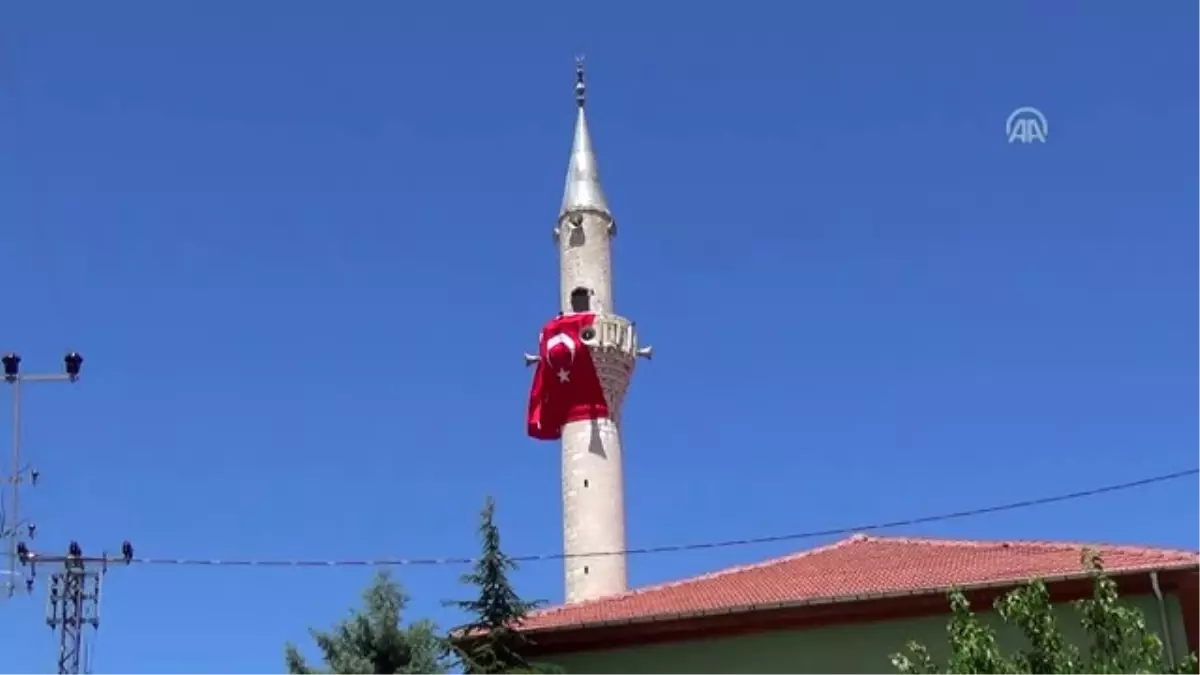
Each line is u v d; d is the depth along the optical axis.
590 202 71.38
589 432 64.81
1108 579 20.55
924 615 24.33
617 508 64.12
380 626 25.30
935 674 20.36
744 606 24.66
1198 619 25.00
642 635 25.31
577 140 73.75
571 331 66.31
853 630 24.62
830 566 27.86
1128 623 19.17
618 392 66.50
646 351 68.38
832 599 24.31
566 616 26.48
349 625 25.38
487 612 25.11
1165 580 23.55
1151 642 18.91
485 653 24.70
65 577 37.16
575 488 64.00
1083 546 26.44
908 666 20.59
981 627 19.34
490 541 25.39
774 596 25.52
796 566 28.41
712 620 24.86
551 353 66.06
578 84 75.69
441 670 24.94
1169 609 23.62
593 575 62.31
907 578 25.39
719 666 24.95
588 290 69.56
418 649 25.11
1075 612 23.53
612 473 64.50
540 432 66.12
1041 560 25.56
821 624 24.73
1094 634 19.59
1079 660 19.66
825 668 24.48
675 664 25.16
